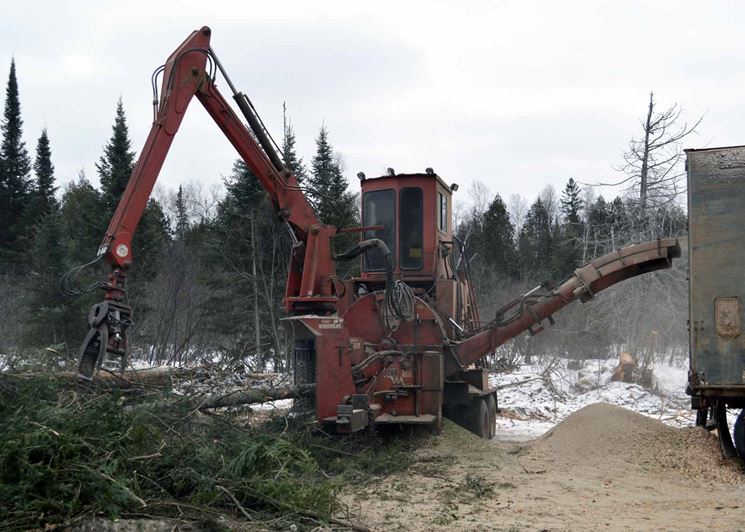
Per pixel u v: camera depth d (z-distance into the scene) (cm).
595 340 2806
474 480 934
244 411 1070
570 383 2217
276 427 1075
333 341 1104
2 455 635
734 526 764
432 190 1420
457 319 1408
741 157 1055
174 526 660
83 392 879
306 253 1239
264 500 731
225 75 1125
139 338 2467
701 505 856
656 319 2486
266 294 2548
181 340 2517
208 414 998
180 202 6931
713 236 1054
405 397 1191
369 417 1112
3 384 813
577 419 1239
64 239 3127
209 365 1293
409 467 1028
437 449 1124
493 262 4625
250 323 2584
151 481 714
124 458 700
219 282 2666
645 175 2656
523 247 5456
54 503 628
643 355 2398
